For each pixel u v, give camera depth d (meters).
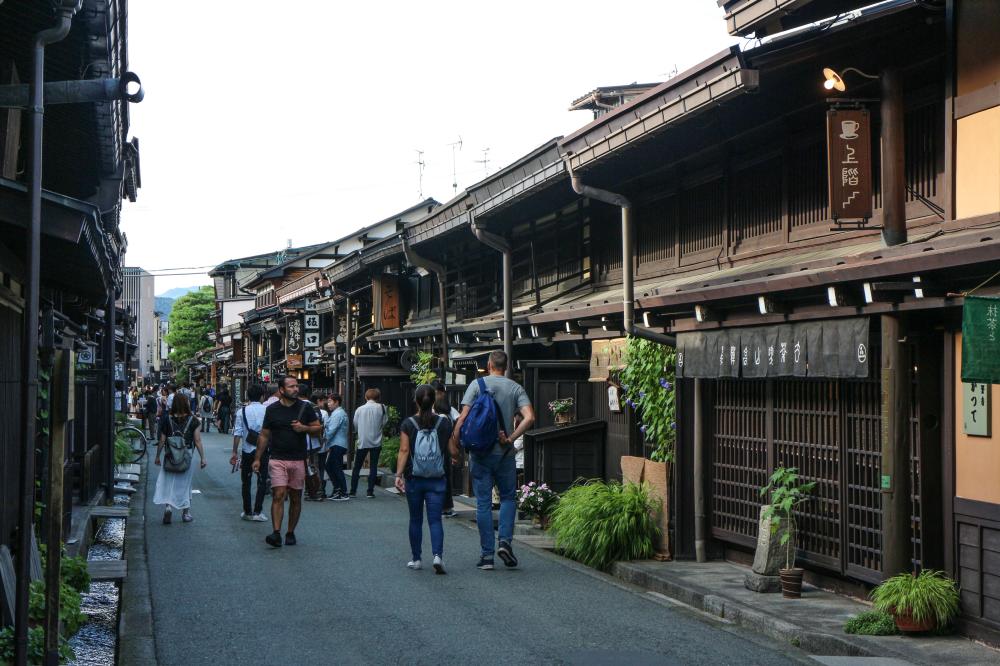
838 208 8.36
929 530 7.87
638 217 14.57
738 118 11.22
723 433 10.85
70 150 11.49
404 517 15.30
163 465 14.33
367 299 31.70
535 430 14.84
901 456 7.72
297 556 11.30
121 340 27.22
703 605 8.92
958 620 7.54
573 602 8.95
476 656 7.01
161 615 8.22
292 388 12.11
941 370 7.91
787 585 8.85
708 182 12.69
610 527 10.97
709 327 10.31
